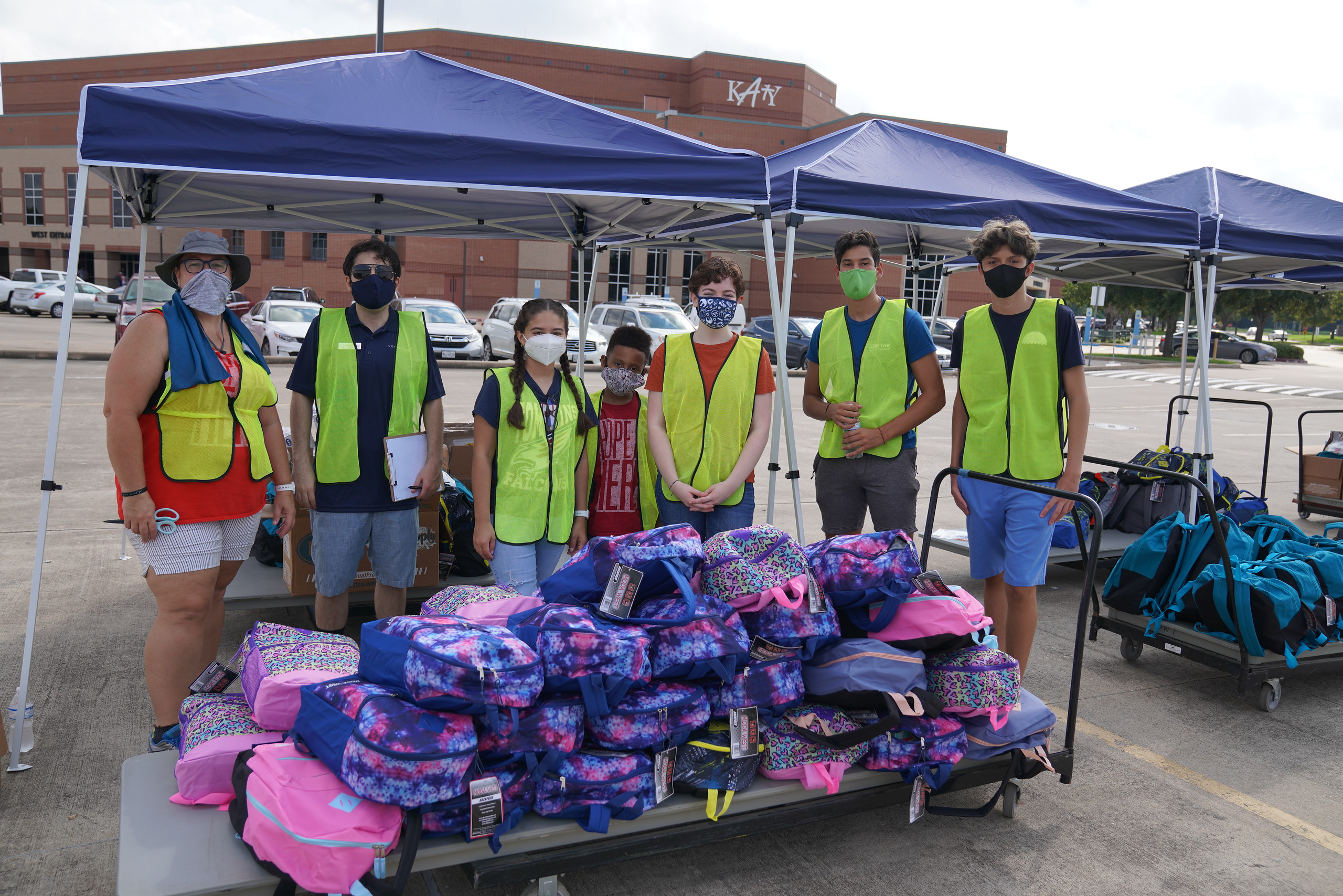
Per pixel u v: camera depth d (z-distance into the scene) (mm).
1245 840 3102
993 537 3750
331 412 3523
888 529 4262
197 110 3326
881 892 2736
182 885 2082
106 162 3242
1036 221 5246
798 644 2762
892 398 4148
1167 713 4168
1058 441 3592
